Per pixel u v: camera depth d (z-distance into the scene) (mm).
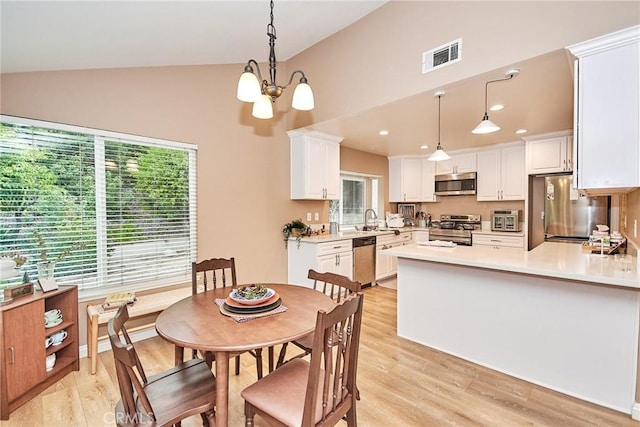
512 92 2650
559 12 1934
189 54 2957
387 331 3141
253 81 1751
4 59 2053
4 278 1979
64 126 2434
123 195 2791
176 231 3148
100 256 2676
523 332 2266
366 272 4750
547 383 2162
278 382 1470
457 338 2611
